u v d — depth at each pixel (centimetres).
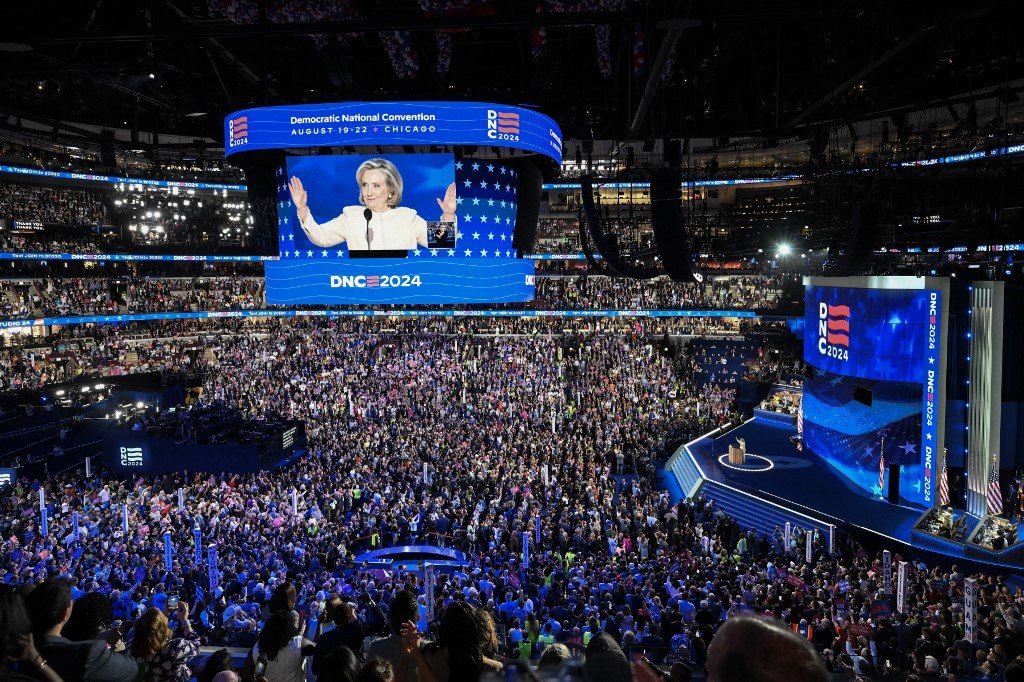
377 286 2789
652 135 3170
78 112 4531
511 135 2580
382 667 369
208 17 2603
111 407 4381
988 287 2689
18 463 3544
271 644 588
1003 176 2819
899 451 2869
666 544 2367
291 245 2811
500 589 1816
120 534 2317
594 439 3803
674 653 1123
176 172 4488
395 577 1919
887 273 3788
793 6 1567
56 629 446
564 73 3853
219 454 3484
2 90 3944
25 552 2069
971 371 2758
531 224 3078
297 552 2198
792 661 160
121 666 446
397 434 3772
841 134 4312
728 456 3672
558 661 395
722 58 3083
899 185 3728
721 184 3669
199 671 655
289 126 2569
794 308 4753
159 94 3325
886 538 2480
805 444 3822
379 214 2756
